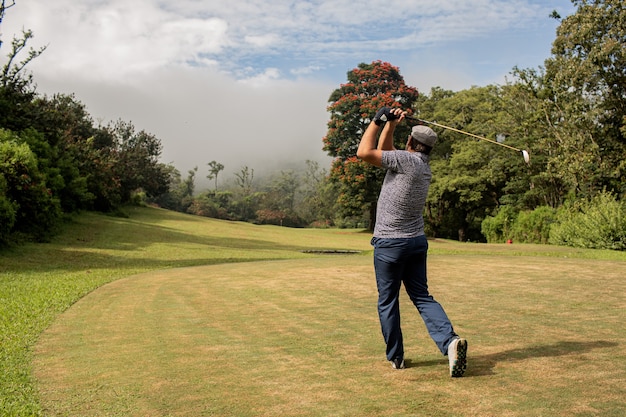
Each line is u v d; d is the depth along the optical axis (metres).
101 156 42.03
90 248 19.44
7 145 19.56
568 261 11.98
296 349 4.27
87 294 8.55
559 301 6.30
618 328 4.70
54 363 4.19
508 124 40.62
